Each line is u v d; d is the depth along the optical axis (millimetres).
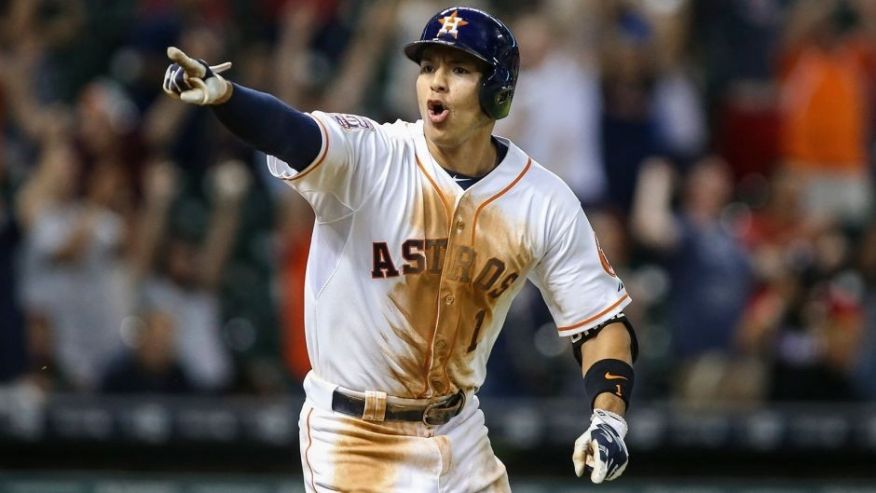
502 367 31875
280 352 32469
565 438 30578
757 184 39031
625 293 17234
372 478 16344
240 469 30906
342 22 37750
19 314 31594
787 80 39094
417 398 16422
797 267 33688
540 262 16875
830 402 32781
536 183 16594
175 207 33969
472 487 16922
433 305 16141
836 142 37688
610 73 35750
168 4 37344
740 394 32812
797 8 40406
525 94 34719
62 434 30109
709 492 30453
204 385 31984
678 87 37375
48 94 36938
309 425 16609
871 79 39156
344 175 15609
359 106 35812
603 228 33812
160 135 35062
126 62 36469
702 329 33219
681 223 34062
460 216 16094
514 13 37531
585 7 36188
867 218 37844
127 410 30234
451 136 15812
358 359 16219
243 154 34938
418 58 16125
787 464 31672
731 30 40844
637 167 35344
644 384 33438
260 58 36312
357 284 16031
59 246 31516
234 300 33062
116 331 31719
